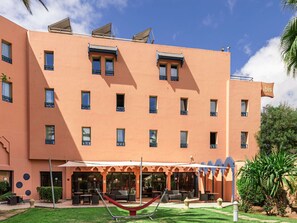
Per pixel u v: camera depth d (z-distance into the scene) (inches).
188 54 1200.8
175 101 1171.9
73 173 1064.8
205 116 1196.5
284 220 602.2
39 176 1031.0
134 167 1040.8
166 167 1042.1
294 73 654.5
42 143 1031.6
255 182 704.4
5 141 946.1
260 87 1251.8
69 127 1061.8
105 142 1090.7
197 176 1175.6
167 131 1154.0
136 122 1126.4
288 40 643.5
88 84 1092.5
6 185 912.3
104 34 1173.1
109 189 1085.1
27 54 1048.2
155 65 1167.0
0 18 949.8
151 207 799.1
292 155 700.7
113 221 581.3
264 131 1270.9
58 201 925.2
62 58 1075.3
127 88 1128.8
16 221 584.7
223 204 879.1
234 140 1198.9
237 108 1216.2
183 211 723.4
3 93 953.5
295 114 1270.9
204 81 1208.2
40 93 1044.5
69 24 1133.7
